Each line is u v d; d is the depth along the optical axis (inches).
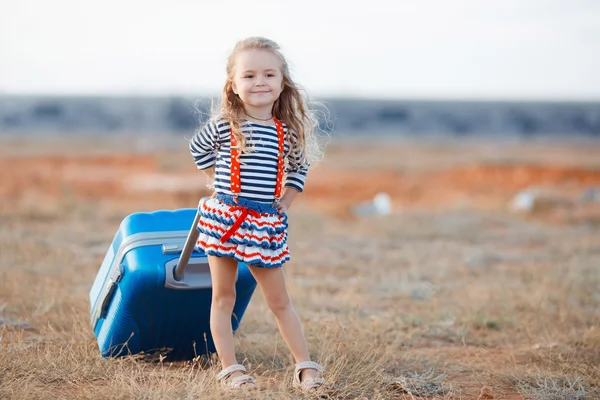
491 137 2950.3
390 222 516.1
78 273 292.0
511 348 210.2
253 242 147.3
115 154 1491.1
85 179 978.1
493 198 861.2
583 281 303.7
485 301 267.1
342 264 342.0
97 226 448.8
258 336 208.5
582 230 515.5
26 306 233.8
